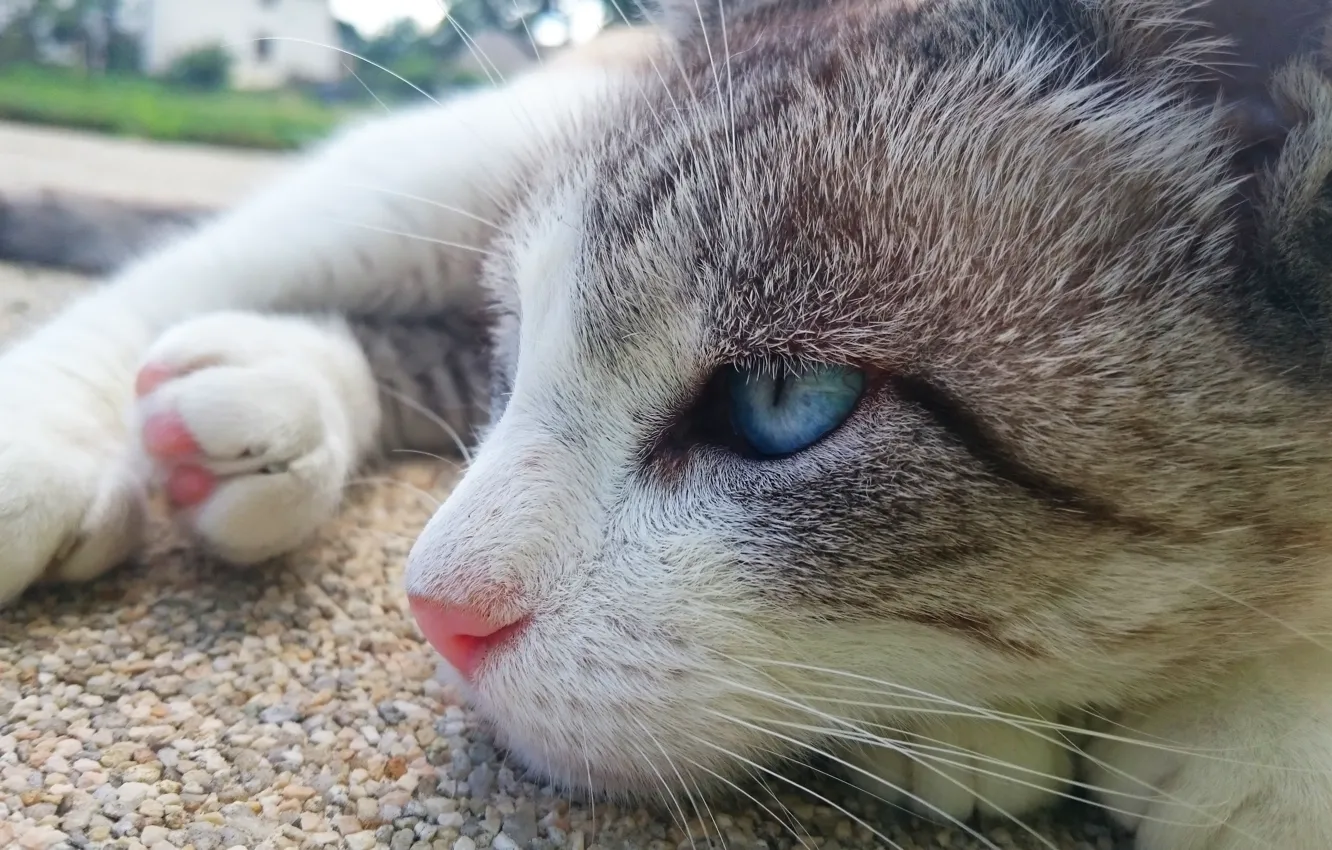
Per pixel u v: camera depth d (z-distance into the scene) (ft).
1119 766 0.40
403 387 0.66
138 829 0.33
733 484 0.37
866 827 0.40
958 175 0.36
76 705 0.39
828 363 0.35
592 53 0.78
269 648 0.45
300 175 0.70
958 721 0.40
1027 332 0.34
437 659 0.46
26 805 0.33
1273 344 0.34
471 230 0.65
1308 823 0.35
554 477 0.39
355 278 0.65
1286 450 0.34
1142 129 0.36
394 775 0.39
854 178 0.36
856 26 0.42
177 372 0.49
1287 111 0.34
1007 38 0.38
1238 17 0.34
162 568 0.50
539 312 0.42
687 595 0.36
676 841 0.38
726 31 0.51
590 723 0.37
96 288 0.66
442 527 0.39
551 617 0.37
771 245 0.35
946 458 0.34
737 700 0.37
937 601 0.35
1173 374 0.34
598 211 0.41
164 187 1.14
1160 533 0.35
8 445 0.44
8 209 1.04
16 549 0.43
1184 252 0.35
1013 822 0.41
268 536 0.49
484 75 0.76
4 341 0.66
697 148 0.39
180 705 0.40
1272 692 0.38
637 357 0.38
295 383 0.49
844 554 0.35
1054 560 0.35
